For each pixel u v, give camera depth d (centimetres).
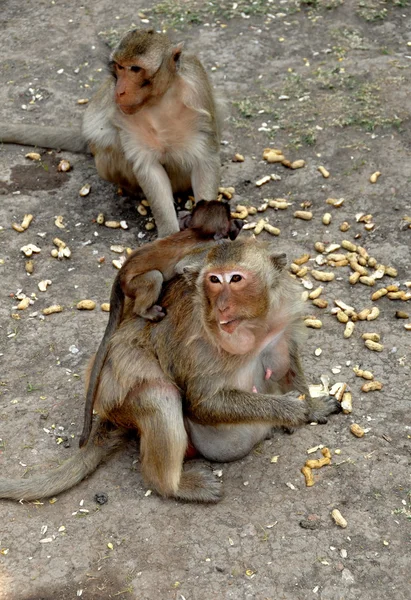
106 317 332
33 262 346
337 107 382
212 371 293
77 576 288
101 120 353
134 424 298
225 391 295
